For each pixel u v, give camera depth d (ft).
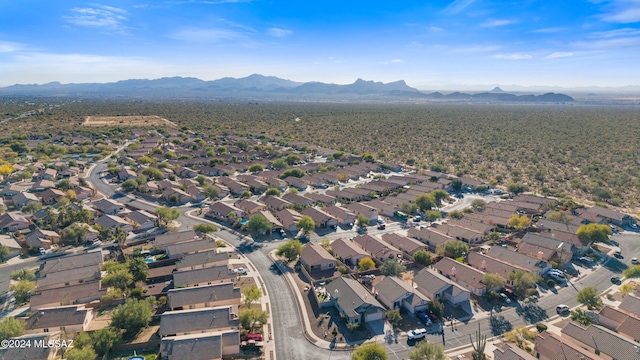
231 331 276.41
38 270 390.21
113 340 268.82
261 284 366.63
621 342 258.37
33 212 546.67
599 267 406.21
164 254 428.56
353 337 289.33
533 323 309.01
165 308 324.80
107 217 511.40
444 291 341.82
